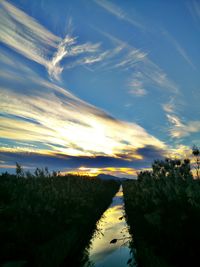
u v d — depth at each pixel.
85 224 24.19
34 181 24.36
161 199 20.11
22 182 22.81
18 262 11.45
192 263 11.25
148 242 15.70
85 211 27.88
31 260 12.45
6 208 15.93
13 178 22.58
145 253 14.75
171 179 21.33
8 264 11.19
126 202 39.88
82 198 29.88
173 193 18.20
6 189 18.44
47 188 24.67
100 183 57.16
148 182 27.14
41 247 13.99
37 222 16.80
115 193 74.69
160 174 24.45
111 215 35.06
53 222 18.53
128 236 22.56
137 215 24.20
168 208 17.06
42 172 27.36
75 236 19.31
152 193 23.69
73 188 30.66
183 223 13.74
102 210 37.22
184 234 12.74
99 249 19.25
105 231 25.19
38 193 21.59
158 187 22.88
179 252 11.98
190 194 15.22
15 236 13.52
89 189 40.03
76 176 42.78
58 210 21.17
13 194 18.33
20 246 12.77
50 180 28.22
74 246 18.75
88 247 19.83
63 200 25.03
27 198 19.06
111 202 51.06
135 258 16.53
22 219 15.87
